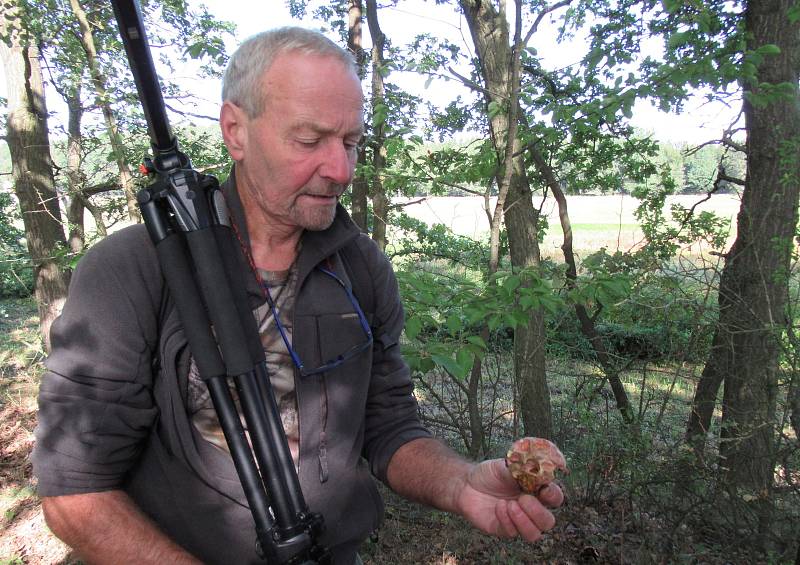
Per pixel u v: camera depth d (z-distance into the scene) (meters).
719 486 3.76
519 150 3.84
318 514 0.99
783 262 4.34
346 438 1.16
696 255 4.58
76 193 6.26
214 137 6.05
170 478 1.07
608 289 3.03
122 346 0.99
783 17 4.46
